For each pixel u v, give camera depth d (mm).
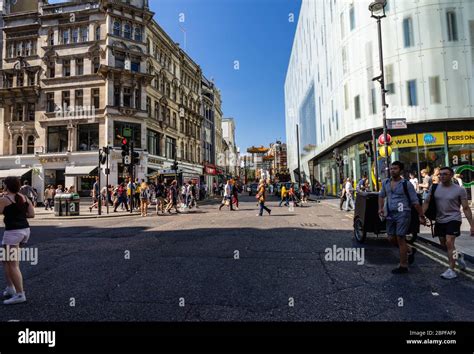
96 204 20234
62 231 10992
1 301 4250
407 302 4070
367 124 20312
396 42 19016
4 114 31094
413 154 18734
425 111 18078
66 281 5078
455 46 17891
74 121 28922
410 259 5891
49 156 28875
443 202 5180
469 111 17547
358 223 8070
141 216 16750
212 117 58125
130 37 30375
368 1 20234
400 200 5387
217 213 17188
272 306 3971
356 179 23000
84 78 29203
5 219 4254
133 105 29547
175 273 5434
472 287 4621
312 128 37438
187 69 44219
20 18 31422
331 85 26609
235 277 5176
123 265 6020
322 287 4660
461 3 18000
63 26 30109
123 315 3742
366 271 5469
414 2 18531
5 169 29953
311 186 42531
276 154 101125
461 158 18062
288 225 11367
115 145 28266
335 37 24828
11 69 30672
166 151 35906
